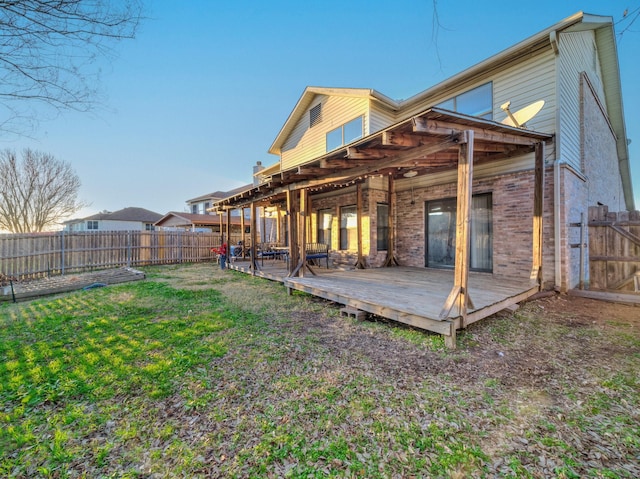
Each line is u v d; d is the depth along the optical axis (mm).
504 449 1959
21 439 2059
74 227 29422
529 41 6328
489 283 6035
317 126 11305
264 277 8703
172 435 2119
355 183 9391
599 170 9406
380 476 1754
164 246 13984
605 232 6074
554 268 6227
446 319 3572
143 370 3043
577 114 7430
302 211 7059
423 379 2869
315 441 2045
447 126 3816
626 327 4293
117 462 1877
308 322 4676
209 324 4520
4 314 5273
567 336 3955
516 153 6301
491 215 7430
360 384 2777
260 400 2531
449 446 1988
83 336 4035
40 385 2775
